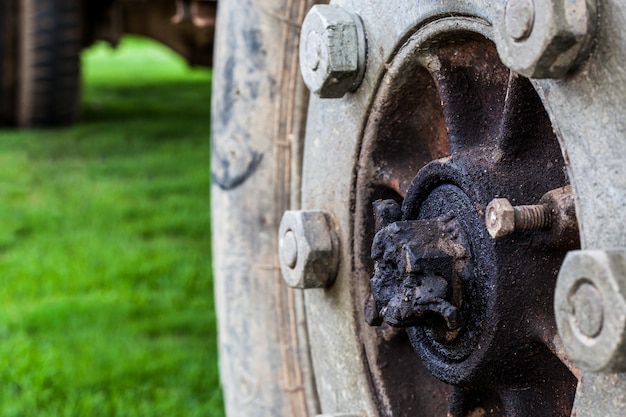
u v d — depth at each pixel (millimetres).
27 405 1201
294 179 703
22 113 2928
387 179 604
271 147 708
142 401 1224
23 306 1541
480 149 546
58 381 1272
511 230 508
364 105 599
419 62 568
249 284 727
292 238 631
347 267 619
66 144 2799
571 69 477
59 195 2250
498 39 486
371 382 615
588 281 455
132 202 2199
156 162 2607
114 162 2596
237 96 714
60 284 1648
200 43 2754
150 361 1329
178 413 1190
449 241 545
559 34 465
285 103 698
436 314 542
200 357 1346
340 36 590
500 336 527
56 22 2762
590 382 478
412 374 614
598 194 471
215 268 754
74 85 2918
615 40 464
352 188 614
